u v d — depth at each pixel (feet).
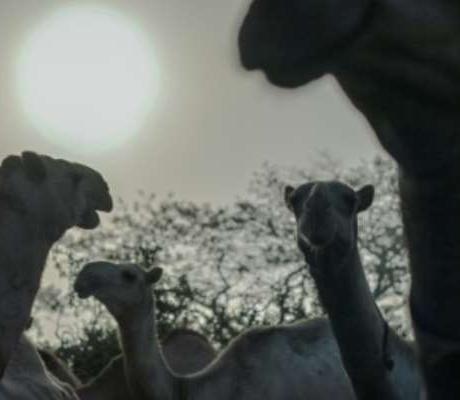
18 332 20.39
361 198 32.60
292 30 8.06
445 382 8.94
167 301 82.48
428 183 8.55
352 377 30.55
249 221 96.99
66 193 21.03
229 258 95.50
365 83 8.38
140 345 40.83
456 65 8.30
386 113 8.47
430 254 8.69
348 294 30.30
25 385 25.70
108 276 40.68
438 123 8.41
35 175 20.85
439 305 8.80
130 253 92.27
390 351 30.48
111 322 81.97
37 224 20.79
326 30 8.05
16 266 20.49
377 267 85.92
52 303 85.30
